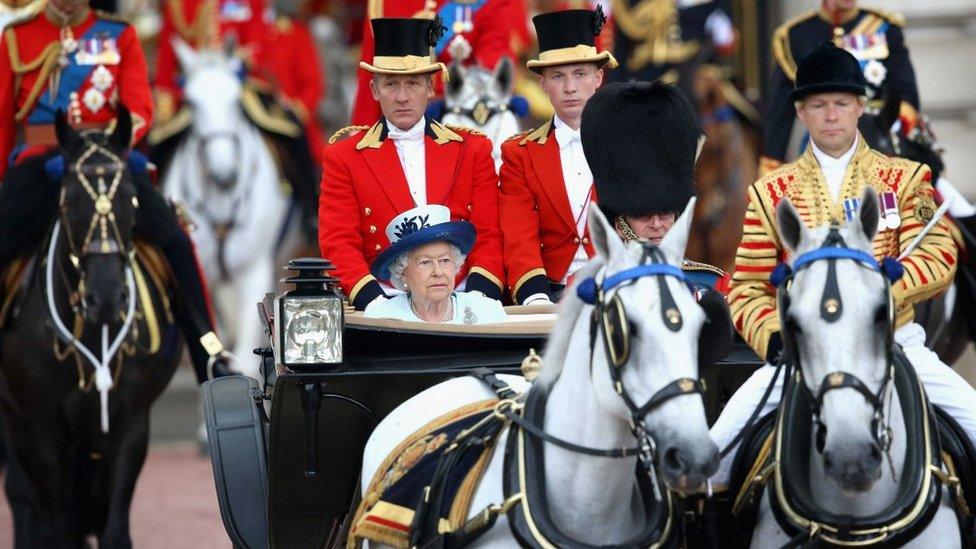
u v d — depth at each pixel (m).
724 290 23.62
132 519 35.78
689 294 17.03
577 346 17.92
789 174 21.11
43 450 29.17
